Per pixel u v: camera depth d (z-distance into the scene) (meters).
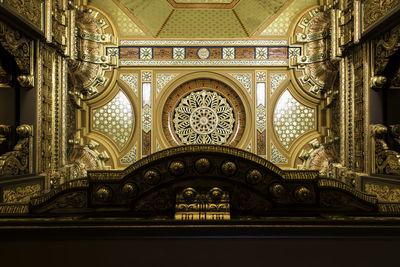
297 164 4.54
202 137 4.66
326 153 4.34
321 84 4.40
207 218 1.34
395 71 2.94
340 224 1.22
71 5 3.81
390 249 1.17
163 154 1.50
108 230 1.21
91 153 4.36
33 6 2.85
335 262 1.17
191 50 4.57
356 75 3.37
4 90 2.94
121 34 4.52
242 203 1.50
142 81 4.53
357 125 3.33
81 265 1.16
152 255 1.17
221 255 1.17
